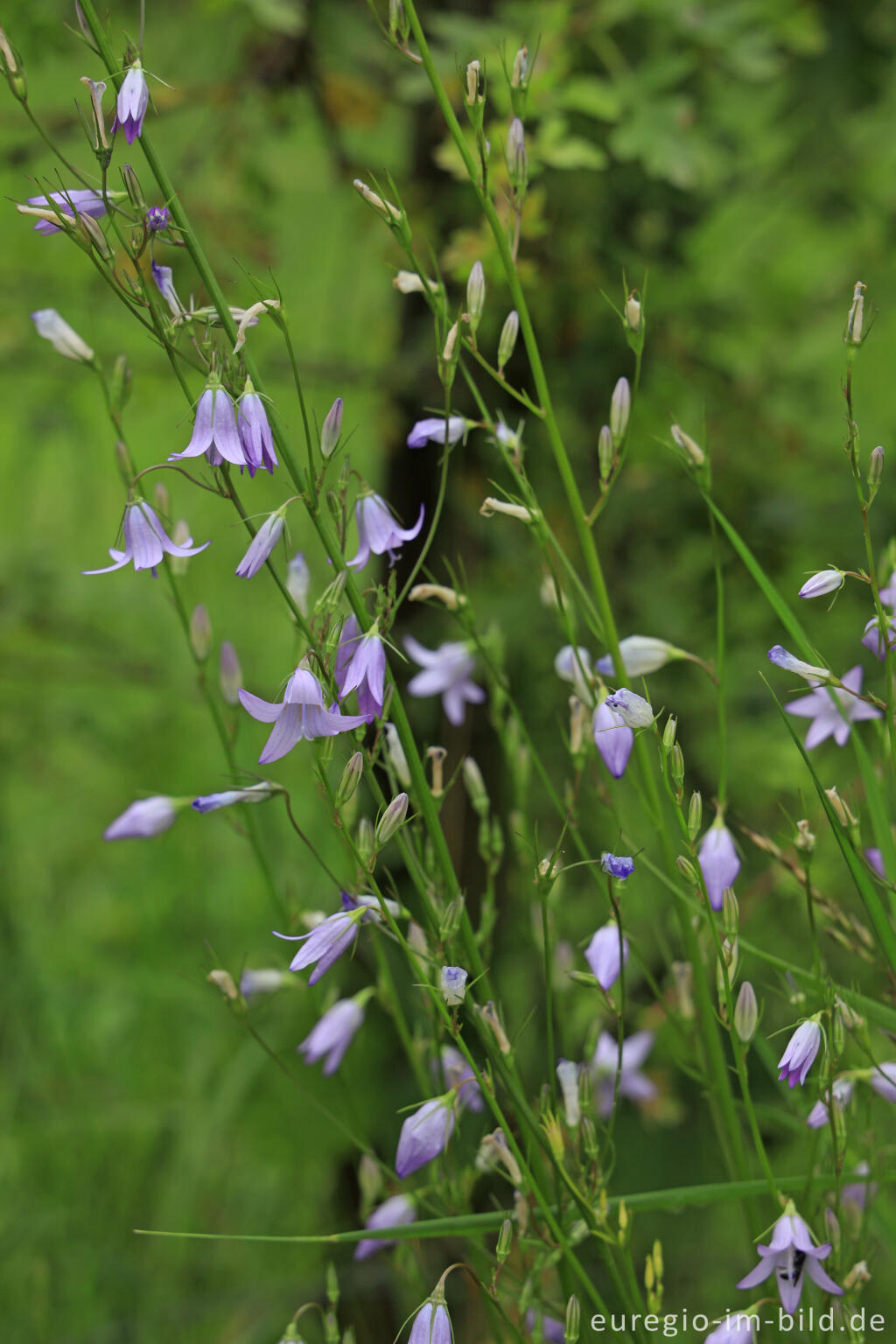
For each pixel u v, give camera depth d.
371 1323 1.34
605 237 1.45
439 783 0.98
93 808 1.81
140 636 1.83
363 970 1.30
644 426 1.46
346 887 0.96
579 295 1.43
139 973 1.53
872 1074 0.98
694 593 1.52
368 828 0.94
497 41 1.23
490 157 0.97
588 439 1.46
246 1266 1.40
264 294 0.93
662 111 1.28
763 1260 0.95
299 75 1.42
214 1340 1.31
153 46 1.46
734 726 1.46
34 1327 1.28
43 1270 1.29
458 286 1.36
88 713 1.79
